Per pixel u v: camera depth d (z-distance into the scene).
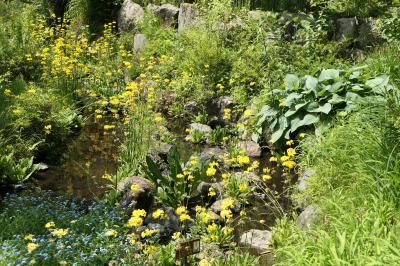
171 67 9.88
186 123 8.58
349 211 4.27
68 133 7.88
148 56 10.71
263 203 5.79
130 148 6.73
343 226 3.86
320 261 3.51
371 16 9.83
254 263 4.45
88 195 6.02
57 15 15.03
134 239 4.51
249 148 7.29
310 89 6.98
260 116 7.60
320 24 9.08
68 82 9.18
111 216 5.07
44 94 8.21
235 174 6.29
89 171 6.73
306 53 8.94
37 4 14.60
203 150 7.38
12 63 9.30
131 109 7.76
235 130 7.85
